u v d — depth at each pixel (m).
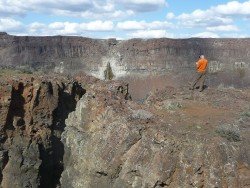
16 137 47.66
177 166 26.58
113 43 176.25
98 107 34.09
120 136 30.27
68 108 53.62
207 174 25.38
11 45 159.88
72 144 35.62
